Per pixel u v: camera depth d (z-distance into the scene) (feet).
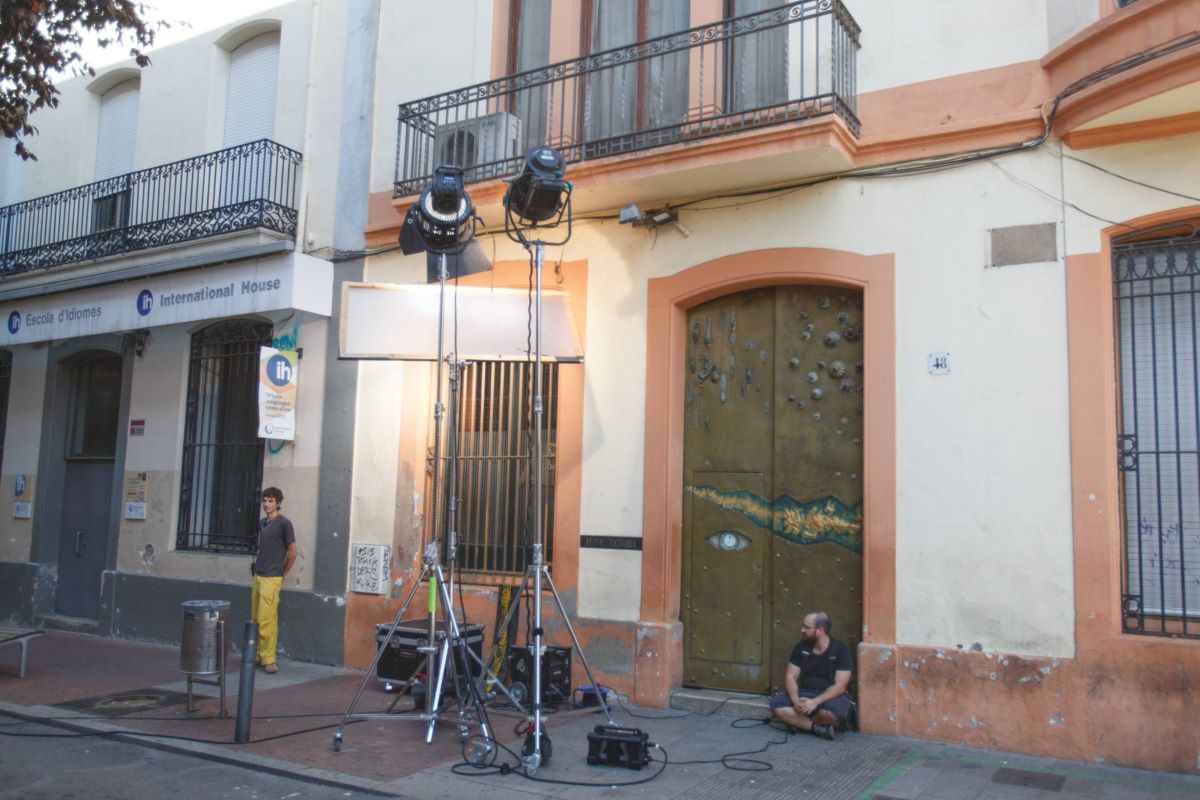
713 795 18.60
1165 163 21.24
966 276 23.22
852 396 25.25
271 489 31.68
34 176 45.98
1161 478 21.39
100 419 42.57
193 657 24.32
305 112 36.40
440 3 33.47
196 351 38.75
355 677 30.14
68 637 38.81
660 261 27.73
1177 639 20.42
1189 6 19.70
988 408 22.62
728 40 27.32
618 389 27.94
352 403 33.01
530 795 18.56
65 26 26.23
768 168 24.82
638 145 28.14
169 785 19.43
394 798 18.63
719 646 26.50
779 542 25.91
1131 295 22.00
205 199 38.88
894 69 24.77
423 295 27.99
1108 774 19.92
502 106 31.76
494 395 30.63
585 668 24.56
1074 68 21.99
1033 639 21.59
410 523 31.27
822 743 22.38
